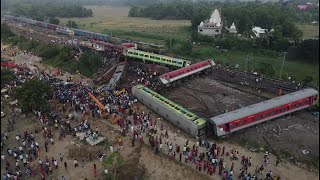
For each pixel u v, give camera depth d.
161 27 181.50
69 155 50.12
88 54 93.62
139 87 68.88
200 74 84.94
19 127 58.62
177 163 47.19
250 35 140.38
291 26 131.12
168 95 72.75
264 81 77.19
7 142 53.81
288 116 62.25
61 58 97.81
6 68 85.56
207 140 53.75
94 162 48.50
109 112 60.91
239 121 54.75
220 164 45.66
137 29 174.50
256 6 187.88
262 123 59.38
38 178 45.09
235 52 116.25
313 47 66.31
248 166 46.88
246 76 81.44
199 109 65.25
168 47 116.50
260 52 114.00
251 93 72.69
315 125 58.81
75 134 54.75
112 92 70.50
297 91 64.81
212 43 126.94
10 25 163.25
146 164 47.66
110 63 92.75
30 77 80.50
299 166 47.62
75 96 66.44
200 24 152.88
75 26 173.50
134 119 58.34
